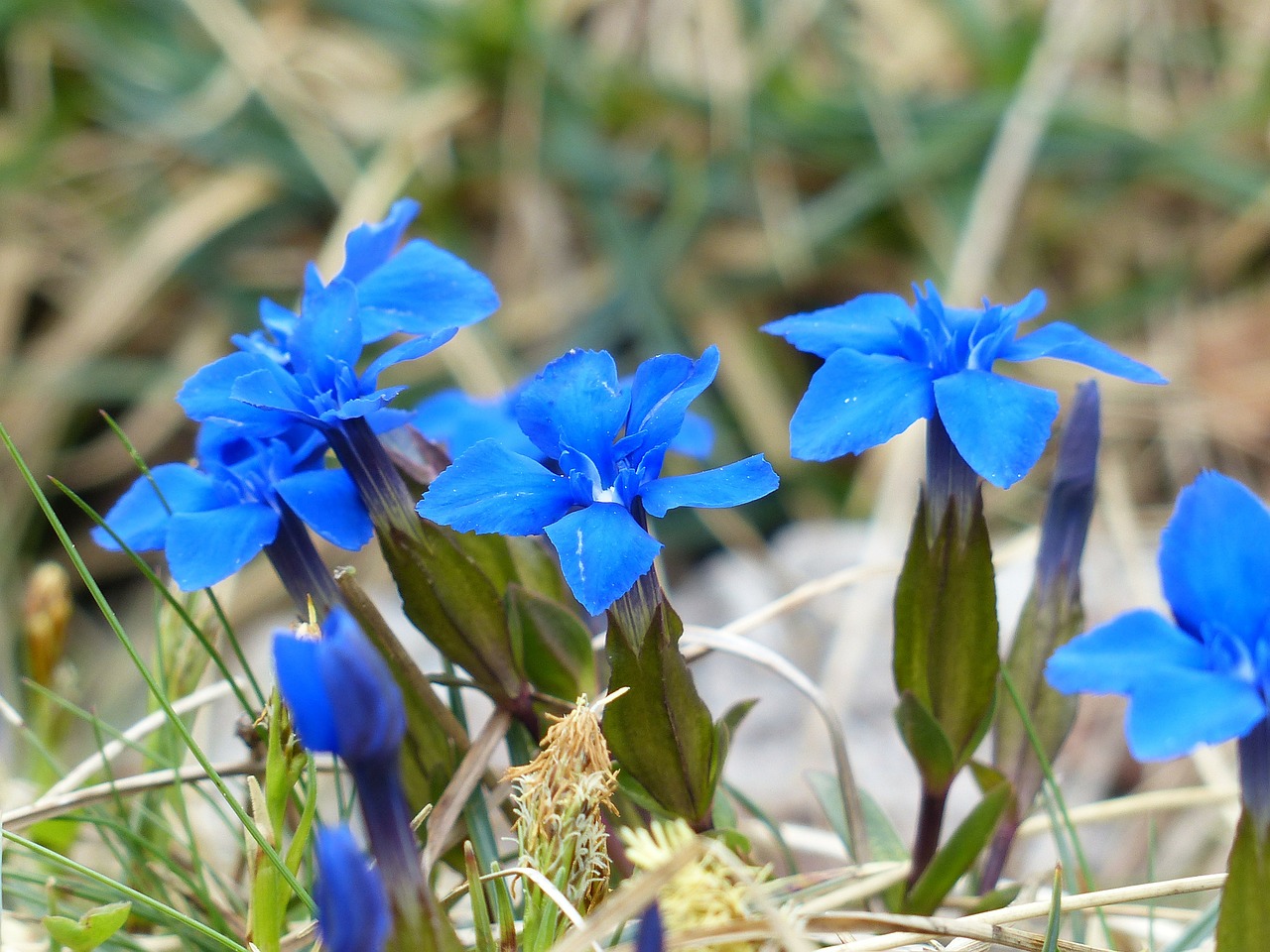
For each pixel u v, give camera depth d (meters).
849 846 0.27
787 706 0.40
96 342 0.53
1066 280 0.56
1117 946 0.28
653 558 0.23
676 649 0.24
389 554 0.25
